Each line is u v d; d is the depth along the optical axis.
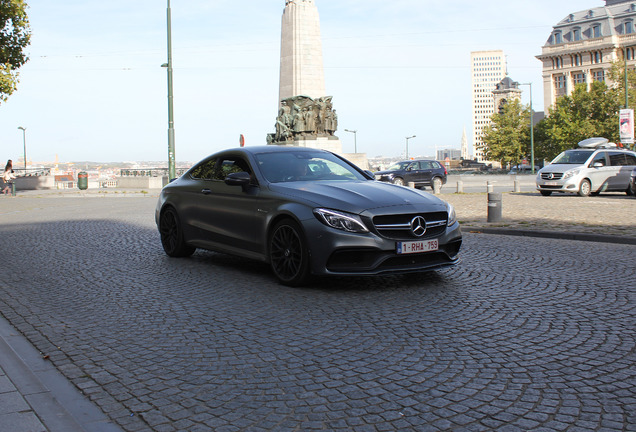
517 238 10.98
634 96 76.69
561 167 22.94
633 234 10.39
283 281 6.94
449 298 6.17
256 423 3.25
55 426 3.17
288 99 36.91
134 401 3.58
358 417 3.30
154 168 44.12
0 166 59.97
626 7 120.38
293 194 6.93
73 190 38.69
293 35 36.88
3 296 6.63
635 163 23.97
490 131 99.06
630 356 4.24
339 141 37.50
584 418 3.22
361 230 6.30
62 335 5.04
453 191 30.67
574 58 124.62
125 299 6.42
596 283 6.79
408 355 4.35
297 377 3.95
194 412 3.41
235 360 4.32
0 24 27.56
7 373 4.02
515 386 3.71
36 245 10.84
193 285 7.11
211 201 8.23
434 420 3.24
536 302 5.93
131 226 13.93
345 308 5.83
